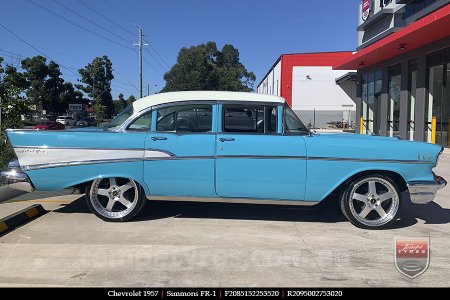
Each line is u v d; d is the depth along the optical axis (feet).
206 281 13.41
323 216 21.03
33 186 19.22
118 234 17.89
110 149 18.88
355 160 18.40
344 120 152.56
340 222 20.06
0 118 36.14
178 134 18.97
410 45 61.62
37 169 19.02
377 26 89.40
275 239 17.48
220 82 268.82
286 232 18.43
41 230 18.34
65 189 19.54
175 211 21.63
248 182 18.58
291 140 18.58
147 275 13.80
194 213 21.30
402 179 19.07
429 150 18.62
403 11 75.31
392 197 18.86
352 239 17.58
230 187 18.71
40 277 13.57
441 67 57.57
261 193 18.70
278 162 18.45
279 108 19.11
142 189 19.33
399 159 18.48
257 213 21.40
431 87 60.39
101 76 286.25
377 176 18.65
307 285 13.15
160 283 13.24
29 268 14.26
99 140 18.93
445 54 56.34
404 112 68.18
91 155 18.90
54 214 20.97
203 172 18.69
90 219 20.08
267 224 19.60
